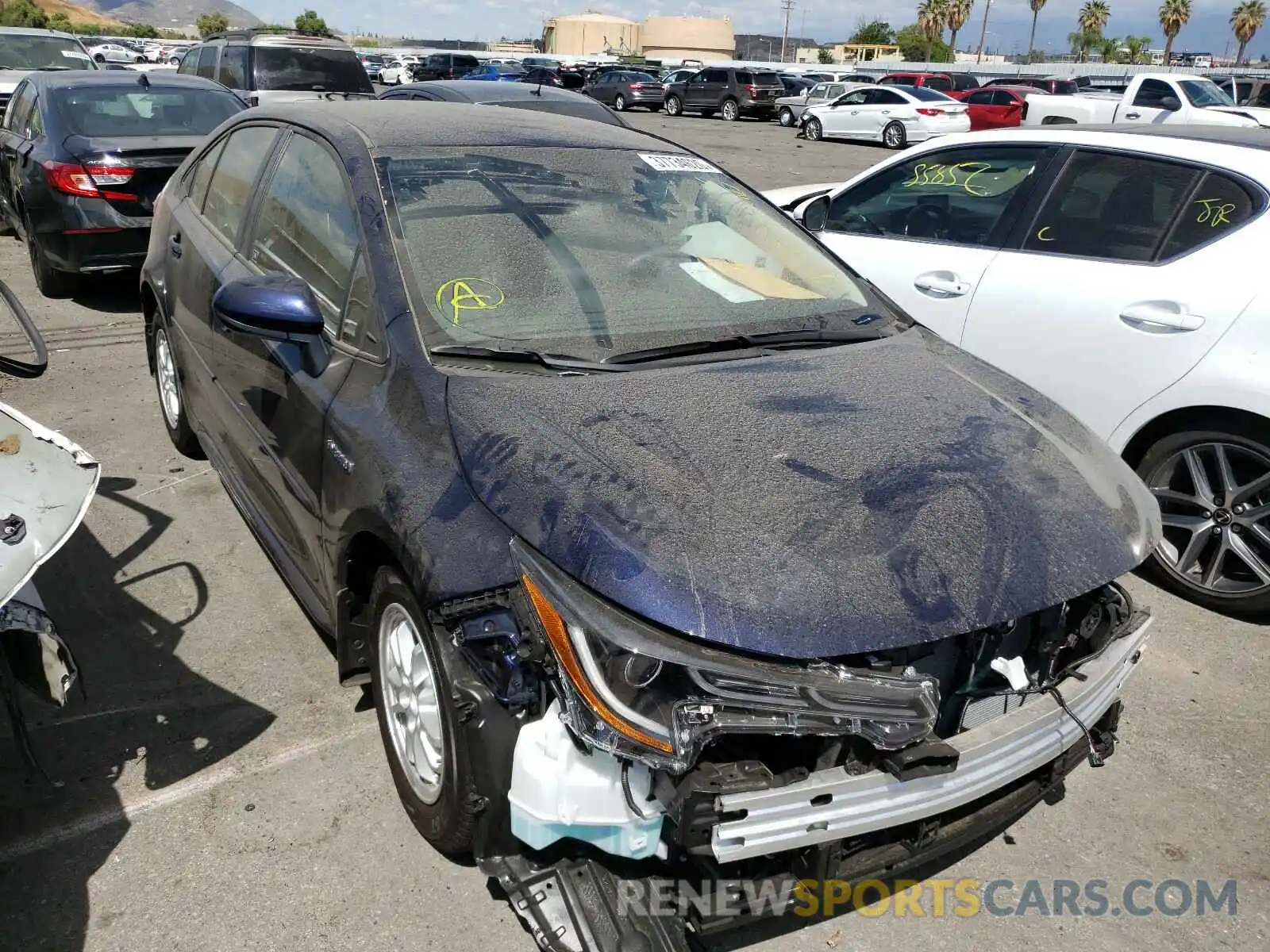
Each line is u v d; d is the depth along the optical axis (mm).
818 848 2045
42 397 5664
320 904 2436
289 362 3016
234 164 4023
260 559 4043
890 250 5035
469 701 2115
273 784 2824
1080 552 2289
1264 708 3439
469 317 2754
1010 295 4516
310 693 3232
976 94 26844
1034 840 2818
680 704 1888
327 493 2709
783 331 3107
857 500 2238
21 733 2412
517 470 2250
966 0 82625
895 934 2482
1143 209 4281
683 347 2881
